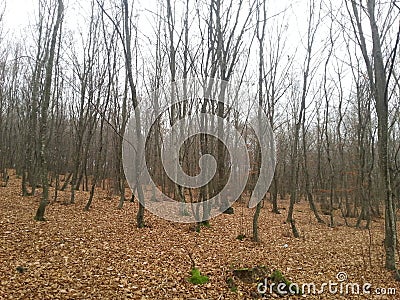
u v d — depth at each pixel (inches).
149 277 235.8
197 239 362.3
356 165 706.8
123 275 234.7
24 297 187.0
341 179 768.3
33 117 572.7
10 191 604.7
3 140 826.8
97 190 819.4
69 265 243.3
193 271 247.8
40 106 600.7
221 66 436.8
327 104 595.5
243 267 272.7
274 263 293.1
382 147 270.5
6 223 336.2
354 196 745.0
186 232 391.5
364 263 285.9
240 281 235.6
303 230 482.0
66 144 949.8
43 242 288.2
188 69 451.5
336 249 363.9
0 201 477.4
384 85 266.1
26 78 708.7
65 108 808.3
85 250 280.4
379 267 291.3
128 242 320.8
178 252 302.8
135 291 210.7
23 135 742.5
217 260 289.6
